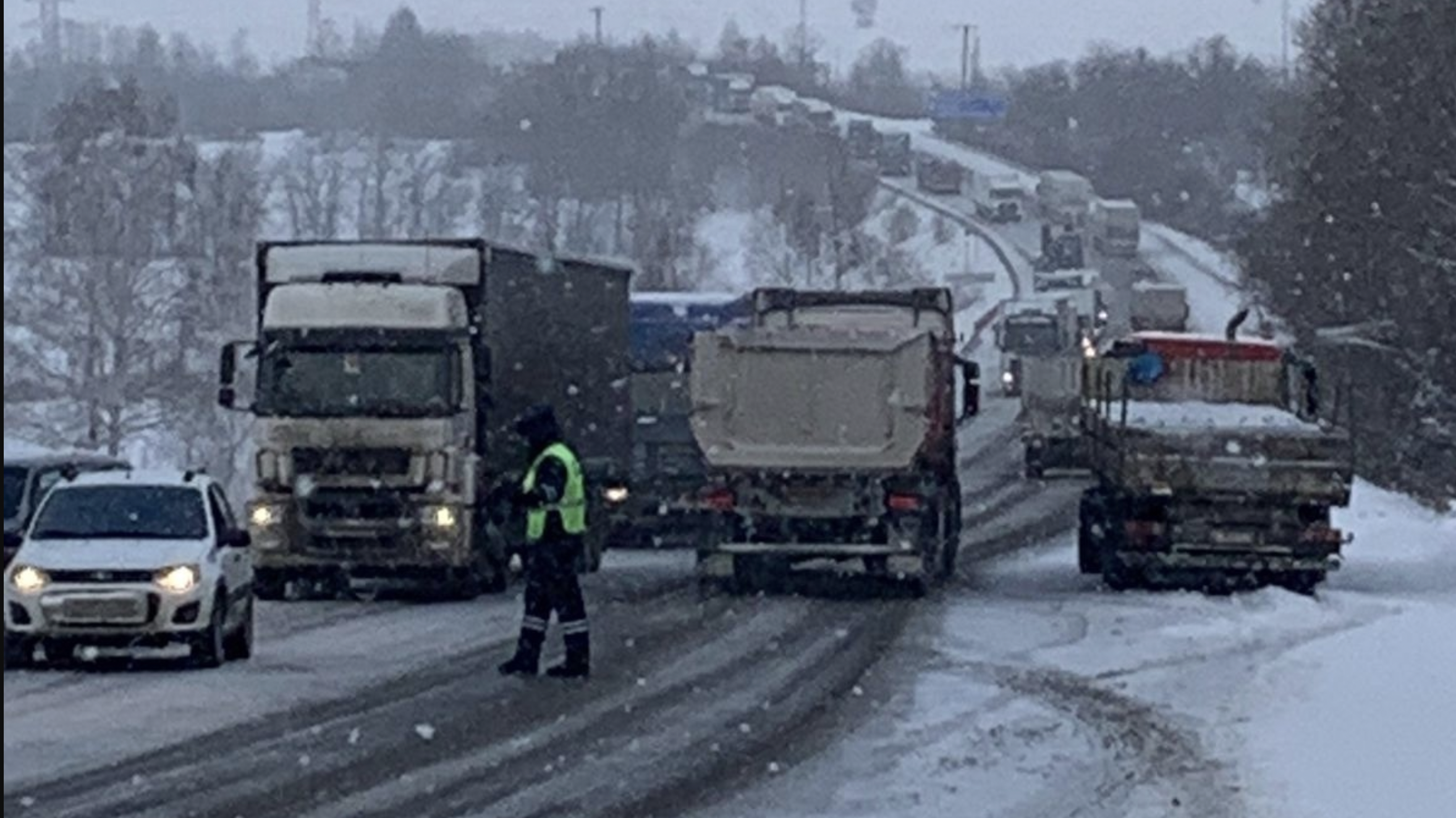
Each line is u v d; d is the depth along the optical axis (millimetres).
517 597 30062
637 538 40719
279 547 28812
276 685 19812
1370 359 53000
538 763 15344
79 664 21391
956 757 15672
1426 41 51781
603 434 36375
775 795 14094
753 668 21031
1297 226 58188
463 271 29812
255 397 29125
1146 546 28375
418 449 28766
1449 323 50094
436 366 29031
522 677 20328
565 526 20312
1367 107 54219
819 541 28797
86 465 29297
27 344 64250
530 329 32094
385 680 20203
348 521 28766
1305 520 28344
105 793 14023
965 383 33281
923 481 28953
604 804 13727
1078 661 21656
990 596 29031
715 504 28859
